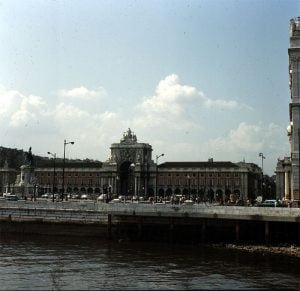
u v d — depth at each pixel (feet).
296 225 167.63
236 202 265.75
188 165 583.58
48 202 198.59
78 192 602.85
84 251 148.97
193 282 103.96
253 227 172.65
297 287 100.01
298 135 223.51
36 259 131.54
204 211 172.24
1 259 130.82
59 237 187.42
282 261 132.05
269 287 99.96
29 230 198.39
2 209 202.80
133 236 184.03
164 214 177.68
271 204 215.31
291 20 231.30
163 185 585.22
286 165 315.78
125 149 603.67
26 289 96.07
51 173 616.39
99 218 189.67
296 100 226.17
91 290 96.17
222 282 104.17
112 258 135.23
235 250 153.69
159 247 161.48
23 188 325.21
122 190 612.70
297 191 221.25
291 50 227.20
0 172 575.79
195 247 161.68
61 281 103.65
